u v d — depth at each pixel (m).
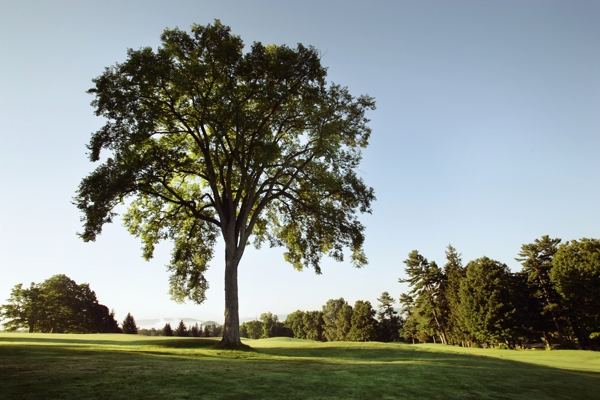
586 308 46.94
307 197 23.70
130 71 18.17
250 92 20.38
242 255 19.83
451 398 8.16
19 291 81.62
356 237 21.75
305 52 21.39
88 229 16.69
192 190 25.69
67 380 6.79
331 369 10.91
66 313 81.56
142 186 18.59
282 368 10.63
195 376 8.11
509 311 53.03
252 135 19.95
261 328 152.12
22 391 5.74
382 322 111.50
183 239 25.09
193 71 17.92
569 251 50.34
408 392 8.27
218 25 20.64
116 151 17.69
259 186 22.33
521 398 8.82
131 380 7.20
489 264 58.16
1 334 28.77
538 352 24.41
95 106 17.98
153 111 18.12
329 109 20.95
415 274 77.50
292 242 26.22
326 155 20.77
